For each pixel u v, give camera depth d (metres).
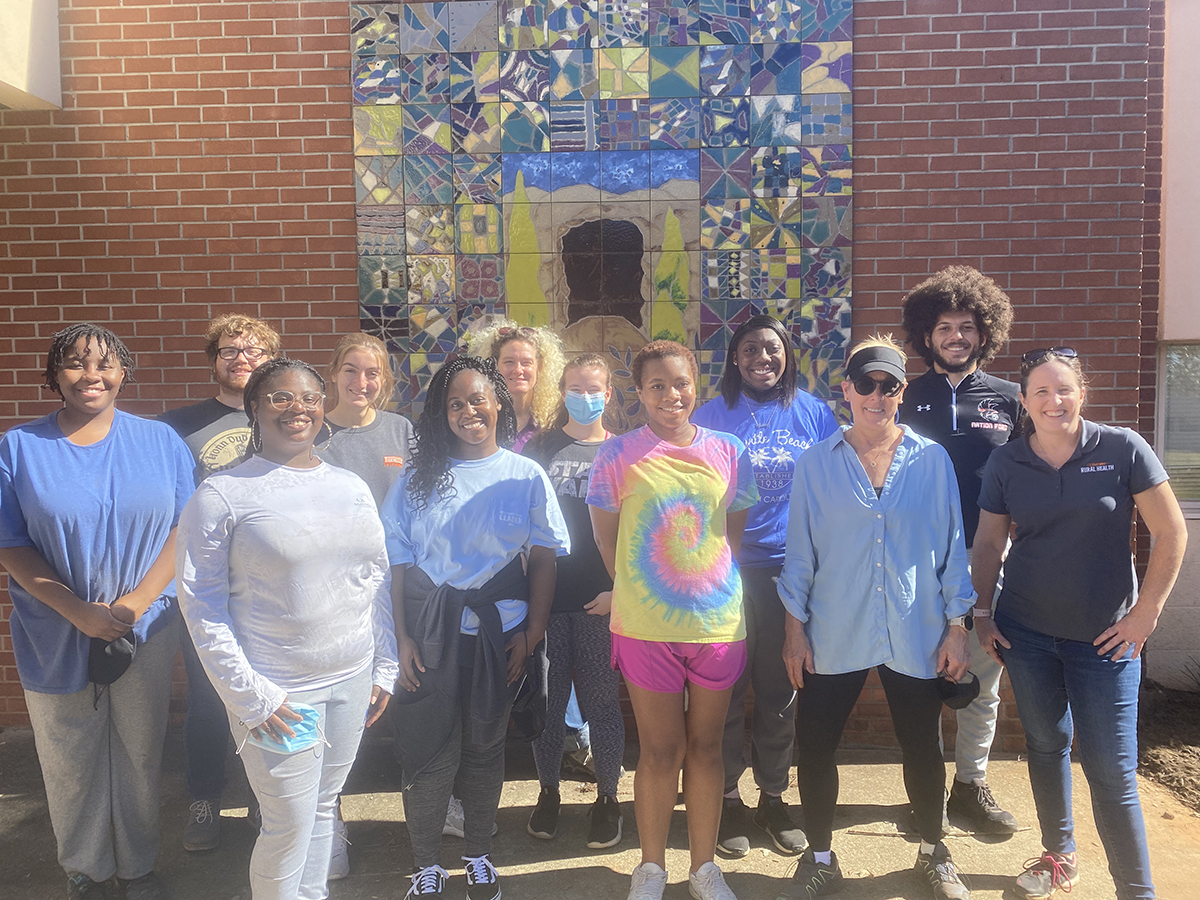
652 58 4.31
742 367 3.39
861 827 3.49
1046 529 2.84
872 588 2.83
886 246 4.30
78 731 2.85
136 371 4.46
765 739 3.35
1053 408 2.76
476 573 2.84
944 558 2.88
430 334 4.43
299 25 4.36
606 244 4.38
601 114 4.34
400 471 3.36
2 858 3.35
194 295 4.45
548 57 4.33
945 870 2.97
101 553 2.81
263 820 2.42
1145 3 4.14
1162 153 4.58
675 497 2.83
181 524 2.34
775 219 4.32
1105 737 2.77
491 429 2.91
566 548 2.96
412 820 2.88
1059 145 4.21
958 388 3.49
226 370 3.51
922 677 2.81
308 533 2.37
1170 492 2.73
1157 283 4.71
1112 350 4.23
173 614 3.04
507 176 4.38
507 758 4.20
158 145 4.41
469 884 2.95
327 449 3.33
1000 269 4.27
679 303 4.37
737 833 3.34
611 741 3.41
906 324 3.64
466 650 2.83
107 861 2.96
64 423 2.89
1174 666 5.02
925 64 4.23
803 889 2.95
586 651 3.40
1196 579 5.00
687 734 2.95
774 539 3.33
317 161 4.40
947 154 4.25
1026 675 2.94
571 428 3.53
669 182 4.34
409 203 4.40
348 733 2.54
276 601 2.35
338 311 4.44
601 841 3.36
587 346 4.41
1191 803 3.74
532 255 4.39
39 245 4.45
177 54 4.39
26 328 4.48
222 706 3.38
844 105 4.26
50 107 4.38
